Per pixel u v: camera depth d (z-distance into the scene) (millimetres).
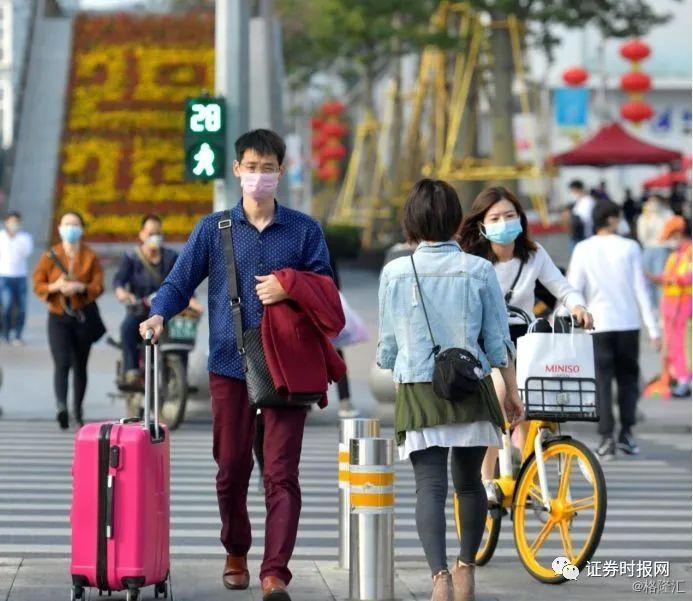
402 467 31125
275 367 17406
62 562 20203
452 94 107062
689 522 25031
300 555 21516
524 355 19188
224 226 18078
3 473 29422
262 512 25047
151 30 103562
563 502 19281
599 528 18750
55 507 25406
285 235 18125
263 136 18000
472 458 17531
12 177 97312
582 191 77188
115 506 16750
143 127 98938
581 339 19250
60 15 111812
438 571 16812
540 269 21266
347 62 155875
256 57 101750
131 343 36219
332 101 167000
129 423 17578
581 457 19125
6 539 22312
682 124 156000
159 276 35969
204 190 96562
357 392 45531
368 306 79938
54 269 35688
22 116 100062
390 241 123000
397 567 20531
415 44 100375
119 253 93375
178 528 23484
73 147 98250
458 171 101688
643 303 31750
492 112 99500
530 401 19062
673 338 45406
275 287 17469
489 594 18703
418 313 17266
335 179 167125
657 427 38688
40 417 39250
